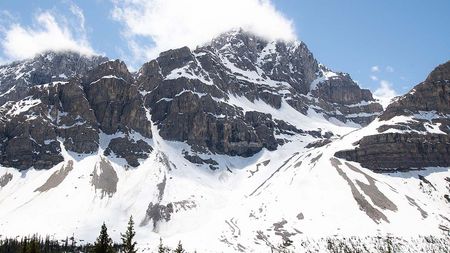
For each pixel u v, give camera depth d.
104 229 100.56
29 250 144.38
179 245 133.25
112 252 100.25
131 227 102.06
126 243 100.62
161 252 147.00
